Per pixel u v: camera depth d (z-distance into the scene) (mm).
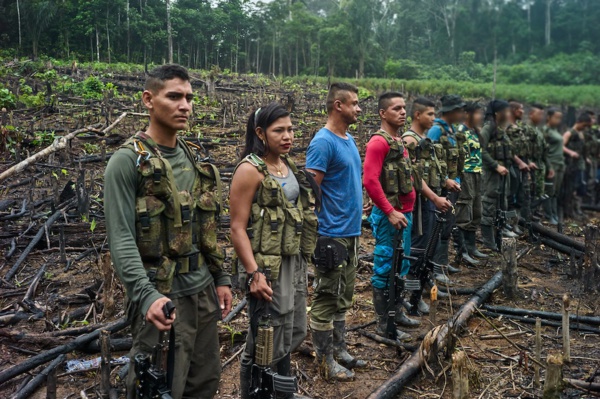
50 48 44750
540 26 30859
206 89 22938
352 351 4121
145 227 2287
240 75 38094
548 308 5121
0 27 43469
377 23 58031
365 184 4004
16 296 5000
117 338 4059
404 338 4273
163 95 2357
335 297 3578
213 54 43906
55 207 7184
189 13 41625
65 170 9000
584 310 5059
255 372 2822
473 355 4074
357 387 3566
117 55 43438
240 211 2836
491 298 5320
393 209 3971
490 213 7023
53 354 3713
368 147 4066
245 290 2904
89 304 4812
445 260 5727
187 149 2562
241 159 2932
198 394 2615
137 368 2295
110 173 2262
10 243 6176
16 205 7574
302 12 64562
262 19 62156
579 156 10367
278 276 2893
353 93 3559
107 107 14312
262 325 2791
